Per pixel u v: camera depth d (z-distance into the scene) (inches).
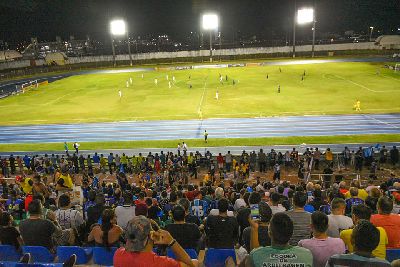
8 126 1755.7
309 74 2790.4
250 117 1717.5
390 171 1066.1
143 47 6530.5
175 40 7012.8
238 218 349.7
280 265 163.3
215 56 4101.9
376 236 161.2
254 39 6811.0
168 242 160.7
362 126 1510.8
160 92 2369.6
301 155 1187.3
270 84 2463.1
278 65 3400.6
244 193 518.9
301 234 268.8
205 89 2395.4
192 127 1615.4
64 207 369.4
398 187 501.4
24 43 5880.9
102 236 279.3
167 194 639.8
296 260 163.5
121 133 1582.2
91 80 3063.5
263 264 163.8
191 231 282.7
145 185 874.1
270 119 1672.0
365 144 1316.4
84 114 1910.7
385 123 1534.2
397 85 2240.4
